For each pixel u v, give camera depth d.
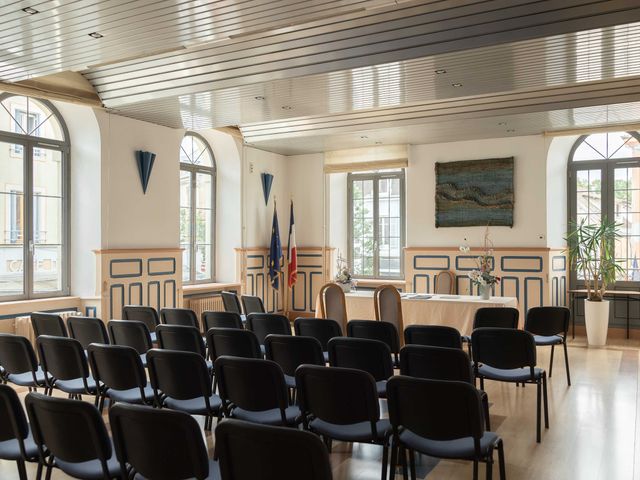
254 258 10.30
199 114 7.60
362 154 10.38
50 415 2.53
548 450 4.17
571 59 5.45
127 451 2.40
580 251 8.98
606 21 4.60
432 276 9.92
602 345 8.45
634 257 9.30
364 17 4.90
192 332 4.48
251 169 10.22
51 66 5.66
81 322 4.94
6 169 6.72
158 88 6.64
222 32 4.78
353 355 3.86
